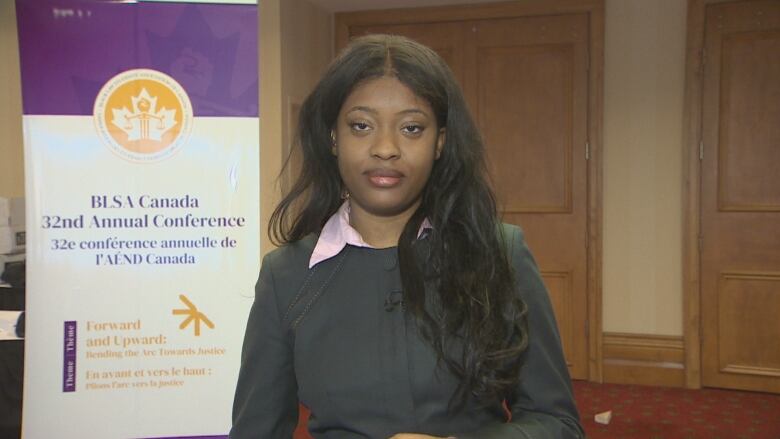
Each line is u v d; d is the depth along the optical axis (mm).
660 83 4320
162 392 1184
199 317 1188
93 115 1147
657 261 4395
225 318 1193
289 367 999
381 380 896
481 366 862
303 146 1010
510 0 4535
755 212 4148
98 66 1146
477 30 4625
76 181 1148
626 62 4375
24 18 1124
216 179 1185
